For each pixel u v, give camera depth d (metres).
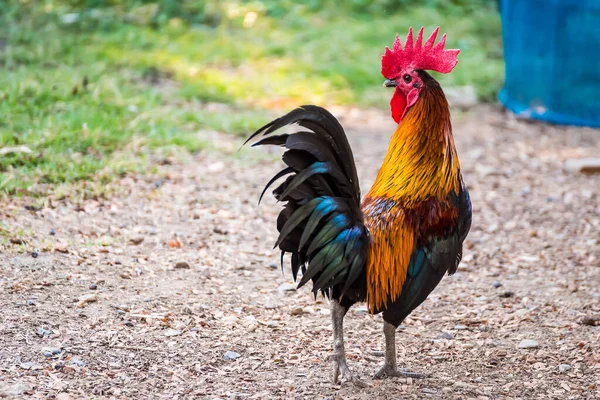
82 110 15.33
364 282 7.32
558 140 18.03
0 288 9.08
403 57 7.40
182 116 16.44
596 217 13.35
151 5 25.39
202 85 18.88
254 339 8.62
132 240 10.89
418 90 7.31
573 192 14.61
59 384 7.29
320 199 6.98
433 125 7.29
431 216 7.25
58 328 8.36
